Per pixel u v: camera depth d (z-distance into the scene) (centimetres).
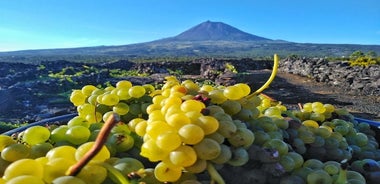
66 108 1583
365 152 209
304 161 181
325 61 2278
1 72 2702
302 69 2417
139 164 134
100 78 2617
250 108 180
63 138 156
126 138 150
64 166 118
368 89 1720
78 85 2244
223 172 140
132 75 3136
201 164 130
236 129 143
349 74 1911
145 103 188
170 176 129
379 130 249
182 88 185
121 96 188
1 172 131
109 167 121
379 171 167
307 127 196
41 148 145
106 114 185
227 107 170
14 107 1566
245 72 2645
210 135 138
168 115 145
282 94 1697
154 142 130
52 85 2016
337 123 223
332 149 192
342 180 141
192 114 139
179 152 126
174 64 3431
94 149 109
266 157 143
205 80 2533
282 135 179
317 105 238
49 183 115
